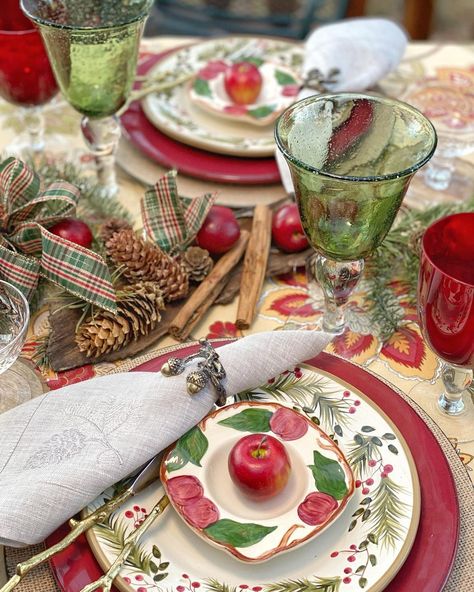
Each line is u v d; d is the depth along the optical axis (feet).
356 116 3.09
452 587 2.40
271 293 3.51
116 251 3.26
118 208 3.84
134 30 3.61
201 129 4.20
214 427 2.68
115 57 3.63
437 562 2.39
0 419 2.65
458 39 10.61
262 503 2.50
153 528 2.47
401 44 4.67
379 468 2.59
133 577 2.33
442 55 5.10
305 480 2.54
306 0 6.60
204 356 2.78
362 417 2.74
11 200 3.37
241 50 4.89
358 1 6.65
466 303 2.56
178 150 4.13
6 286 2.91
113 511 2.49
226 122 4.31
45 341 3.20
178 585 2.32
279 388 2.86
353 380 2.91
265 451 2.48
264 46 4.94
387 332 3.29
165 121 4.21
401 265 3.56
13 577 2.33
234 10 6.79
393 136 3.09
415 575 2.37
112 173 4.03
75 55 3.56
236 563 2.38
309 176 2.79
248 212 3.87
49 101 4.16
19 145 4.30
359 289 3.53
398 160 3.07
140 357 3.00
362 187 2.76
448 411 2.98
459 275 3.01
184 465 2.56
